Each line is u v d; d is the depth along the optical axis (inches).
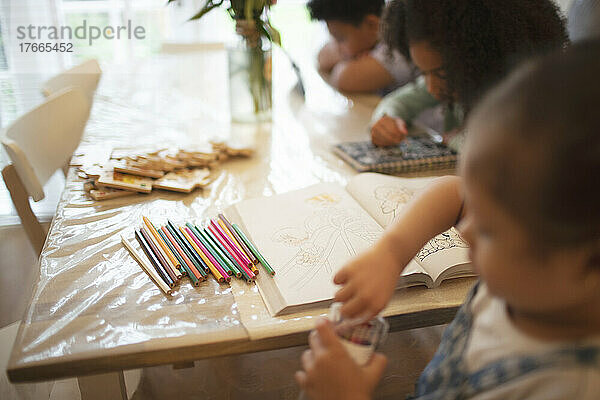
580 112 12.6
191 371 35.2
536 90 13.3
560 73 13.3
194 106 60.9
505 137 13.4
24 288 66.0
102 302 25.6
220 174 41.6
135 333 23.6
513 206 13.5
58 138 48.9
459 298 26.5
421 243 24.2
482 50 36.2
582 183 12.5
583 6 52.9
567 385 14.1
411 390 32.2
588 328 15.0
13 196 39.6
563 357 14.6
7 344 40.8
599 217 12.7
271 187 39.4
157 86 70.5
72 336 23.3
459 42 36.5
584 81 12.9
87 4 81.0
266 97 53.8
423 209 24.9
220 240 31.0
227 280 27.4
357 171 42.4
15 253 73.6
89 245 30.9
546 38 36.5
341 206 35.0
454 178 26.3
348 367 17.9
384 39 46.3
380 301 21.1
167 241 30.7
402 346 36.0
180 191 38.0
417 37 38.8
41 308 25.1
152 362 23.0
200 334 23.6
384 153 45.4
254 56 51.7
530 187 13.0
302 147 48.0
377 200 35.5
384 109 54.1
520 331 16.2
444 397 18.0
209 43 81.9
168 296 26.3
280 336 23.9
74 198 36.7
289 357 36.0
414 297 26.5
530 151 13.0
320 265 28.3
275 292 26.3
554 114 12.8
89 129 50.9
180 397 33.3
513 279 14.4
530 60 14.9
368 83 65.2
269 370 34.8
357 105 61.2
